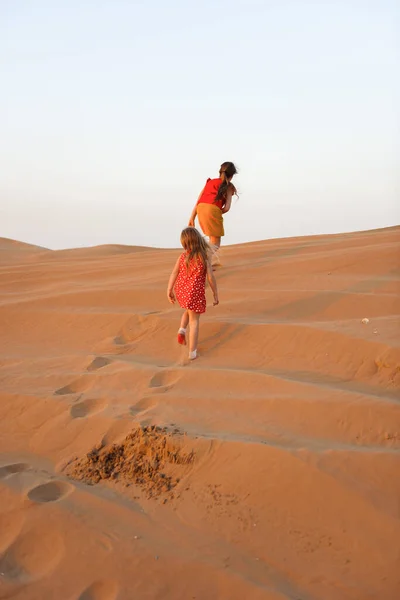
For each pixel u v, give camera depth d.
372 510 3.93
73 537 4.09
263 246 13.66
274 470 4.38
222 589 3.55
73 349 7.80
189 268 6.81
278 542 3.88
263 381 5.86
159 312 8.43
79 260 17.44
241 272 10.20
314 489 4.16
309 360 6.32
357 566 3.62
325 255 10.76
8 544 4.11
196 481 4.53
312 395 5.38
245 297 8.62
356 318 7.38
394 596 3.38
